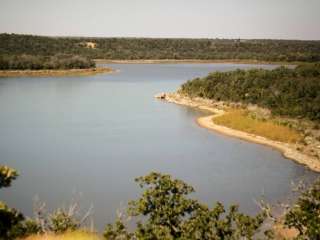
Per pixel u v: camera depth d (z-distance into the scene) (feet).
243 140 179.73
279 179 129.29
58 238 50.16
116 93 324.60
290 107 212.64
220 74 298.15
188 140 177.99
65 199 106.83
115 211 98.32
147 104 273.54
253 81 263.90
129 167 137.18
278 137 178.09
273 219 64.39
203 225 49.93
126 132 190.49
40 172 129.90
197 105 267.59
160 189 53.16
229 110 245.24
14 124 203.31
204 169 137.80
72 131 190.19
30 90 337.11
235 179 128.16
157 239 48.03
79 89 348.38
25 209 99.35
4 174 46.26
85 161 142.92
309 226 48.34
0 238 47.57
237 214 52.42
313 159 152.35
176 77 457.68
